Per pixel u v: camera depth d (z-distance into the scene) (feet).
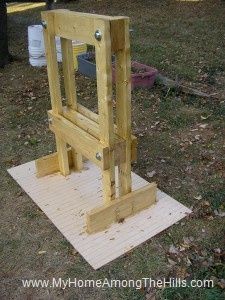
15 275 8.25
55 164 11.48
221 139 13.34
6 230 9.50
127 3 38.17
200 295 7.59
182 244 8.84
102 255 8.50
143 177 11.39
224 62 20.88
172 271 8.18
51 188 10.89
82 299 7.67
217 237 9.04
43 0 25.18
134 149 9.05
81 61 19.53
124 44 7.57
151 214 9.68
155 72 17.57
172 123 14.60
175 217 9.57
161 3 37.06
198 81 18.60
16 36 28.27
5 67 21.75
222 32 26.66
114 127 9.04
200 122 14.62
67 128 9.76
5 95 17.90
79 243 8.84
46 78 19.76
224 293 7.61
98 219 9.03
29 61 22.21
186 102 16.31
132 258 8.48
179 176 11.39
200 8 34.09
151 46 23.97
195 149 12.78
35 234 9.33
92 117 9.64
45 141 13.67
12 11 37.60
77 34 8.01
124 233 9.09
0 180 11.50
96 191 10.69
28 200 10.55
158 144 13.20
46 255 8.70
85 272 8.21
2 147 13.33
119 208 9.29
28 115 15.75
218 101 16.34
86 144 9.07
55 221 9.58
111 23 7.16
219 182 11.04
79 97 17.25
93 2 39.88
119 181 9.54
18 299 7.72
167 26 29.17
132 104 16.22
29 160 12.51
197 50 23.04
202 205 10.09
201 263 8.34
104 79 7.58
